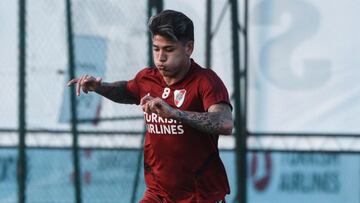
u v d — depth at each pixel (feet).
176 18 46.93
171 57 47.03
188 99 47.93
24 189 81.35
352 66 87.15
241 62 86.33
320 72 87.35
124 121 85.30
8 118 85.40
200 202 50.42
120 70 83.61
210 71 48.39
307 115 87.35
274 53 87.30
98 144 85.05
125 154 84.23
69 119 84.69
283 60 87.25
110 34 83.87
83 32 83.66
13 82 85.20
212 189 50.34
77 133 82.74
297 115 87.35
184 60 47.60
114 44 83.87
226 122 45.52
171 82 48.73
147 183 51.72
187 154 49.26
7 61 85.15
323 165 86.89
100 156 84.58
